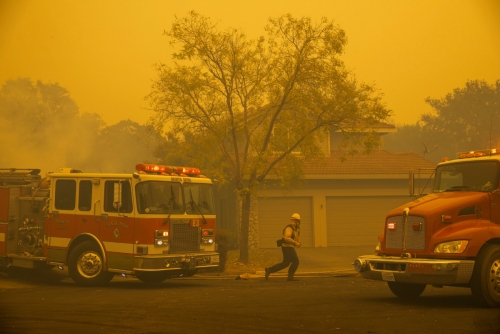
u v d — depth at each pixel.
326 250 25.59
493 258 9.91
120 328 8.18
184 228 14.44
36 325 8.46
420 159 29.00
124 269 13.82
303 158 21.27
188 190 14.77
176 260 14.05
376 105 19.78
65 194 14.84
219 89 20.05
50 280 16.23
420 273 9.87
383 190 27.78
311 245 27.00
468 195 10.65
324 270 19.69
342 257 23.33
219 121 20.22
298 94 19.80
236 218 27.45
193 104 20.14
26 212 15.61
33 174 16.45
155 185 14.12
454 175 11.56
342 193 27.39
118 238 13.98
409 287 11.48
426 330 7.76
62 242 14.74
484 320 8.52
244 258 20.61
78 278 14.38
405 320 8.57
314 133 20.61
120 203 13.93
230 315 9.16
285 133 20.12
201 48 19.67
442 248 9.96
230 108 20.25
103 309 9.97
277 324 8.34
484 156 11.35
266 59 19.95
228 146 22.48
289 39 19.61
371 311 9.48
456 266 9.67
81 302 10.96
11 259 15.66
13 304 10.71
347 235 27.38
